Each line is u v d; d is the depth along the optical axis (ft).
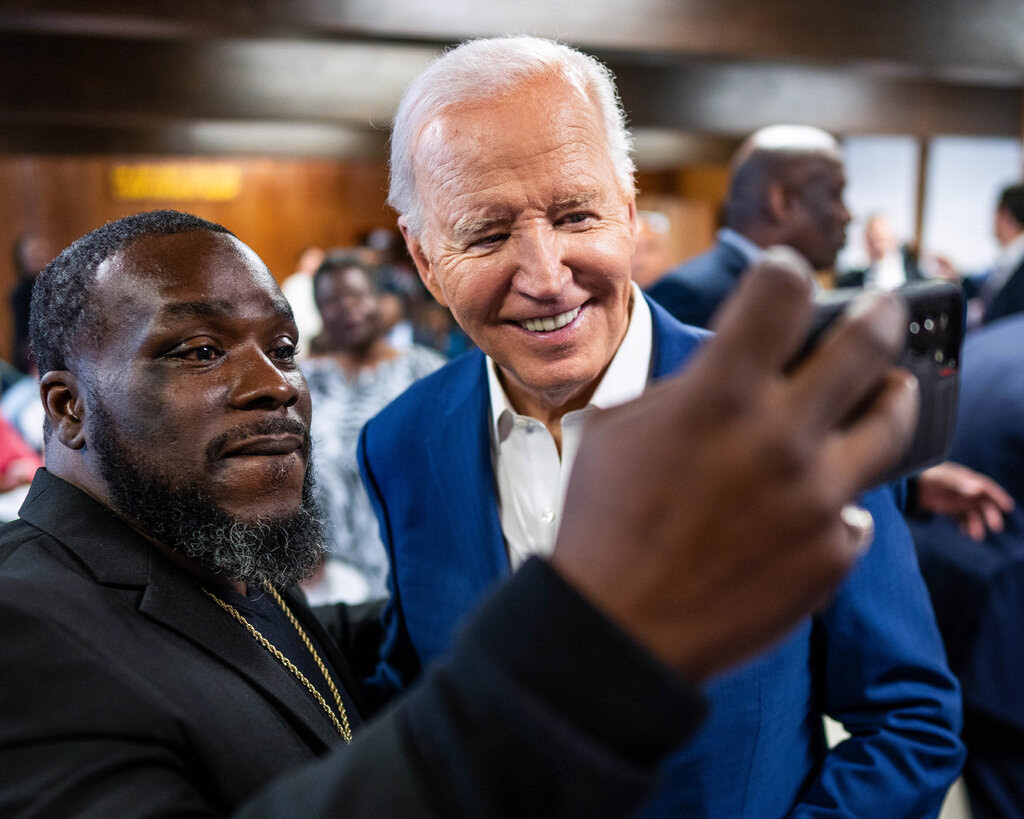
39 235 25.54
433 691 0.98
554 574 0.92
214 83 13.43
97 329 2.25
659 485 0.85
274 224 28.32
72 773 1.69
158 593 2.24
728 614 0.86
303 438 2.39
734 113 17.67
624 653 0.87
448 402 3.29
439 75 2.64
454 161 2.57
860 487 0.88
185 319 2.22
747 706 2.66
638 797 0.89
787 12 11.43
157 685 2.02
